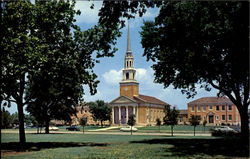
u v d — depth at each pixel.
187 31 20.86
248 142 24.92
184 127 81.56
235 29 18.52
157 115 122.31
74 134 52.88
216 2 18.77
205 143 26.75
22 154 20.72
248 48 18.58
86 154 19.59
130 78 115.00
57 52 25.08
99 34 26.98
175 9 20.73
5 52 21.66
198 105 110.69
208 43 21.75
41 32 25.45
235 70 21.41
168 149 22.27
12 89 23.31
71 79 27.03
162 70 29.20
